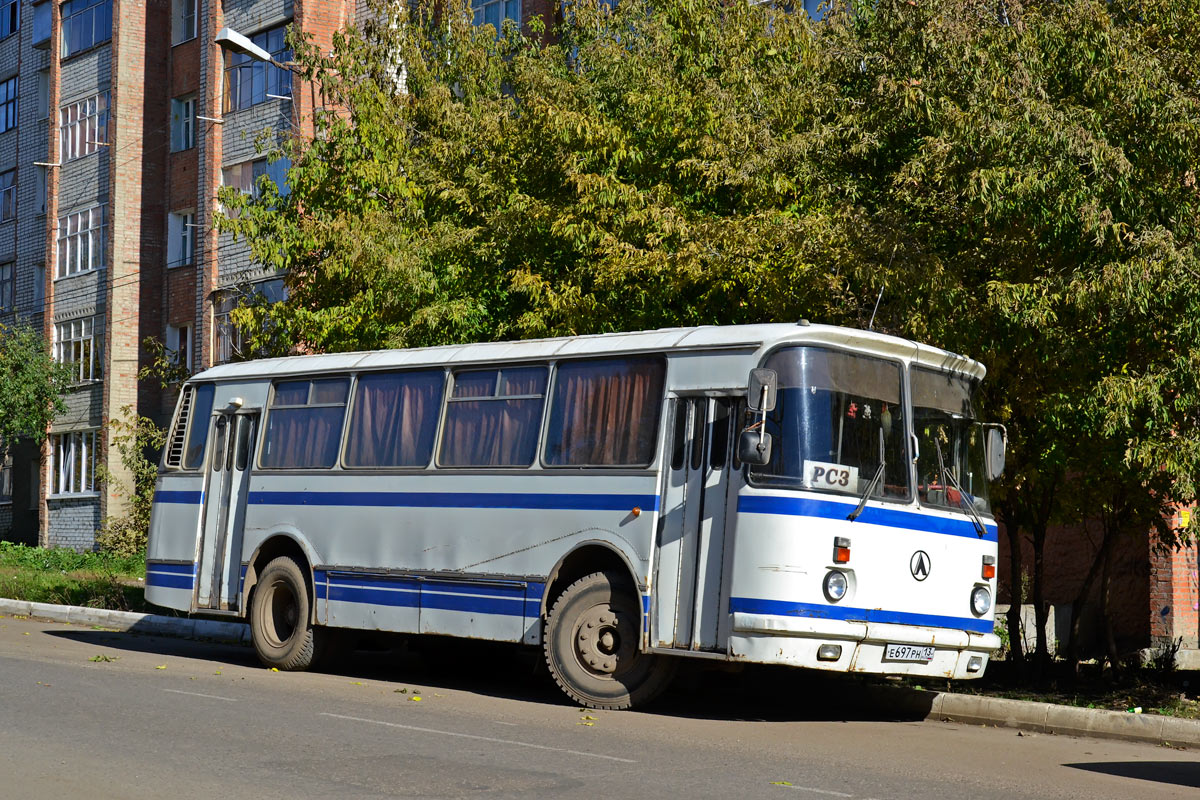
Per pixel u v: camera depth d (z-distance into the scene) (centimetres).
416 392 1396
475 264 1808
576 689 1188
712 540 1122
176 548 1586
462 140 1966
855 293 1388
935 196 1316
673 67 1861
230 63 3675
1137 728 1129
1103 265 1179
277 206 2016
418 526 1348
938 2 1327
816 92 1493
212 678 1324
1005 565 2225
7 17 4700
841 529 1097
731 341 1148
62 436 4209
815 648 1075
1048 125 1194
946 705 1242
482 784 791
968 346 1307
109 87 4106
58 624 2041
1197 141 1198
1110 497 1457
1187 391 1117
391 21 2139
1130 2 1328
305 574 1460
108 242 4012
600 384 1235
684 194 1705
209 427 1586
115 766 820
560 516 1229
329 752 887
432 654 1557
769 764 912
